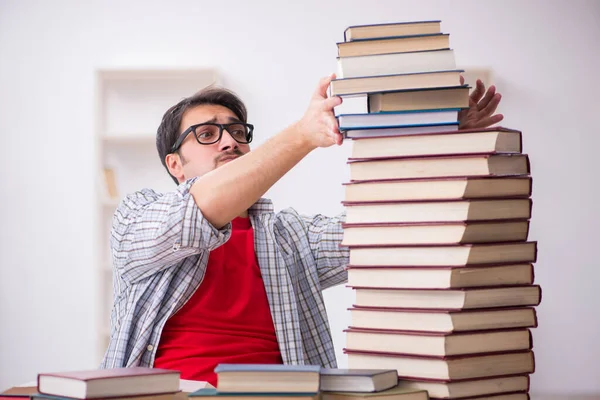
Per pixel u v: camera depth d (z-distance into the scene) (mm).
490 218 1087
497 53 4289
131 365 1619
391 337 1094
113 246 1678
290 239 1879
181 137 2029
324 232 1894
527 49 4297
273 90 4320
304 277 1852
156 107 4273
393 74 1125
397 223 1099
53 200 4270
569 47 4301
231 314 1695
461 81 1163
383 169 1121
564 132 4277
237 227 1830
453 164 1091
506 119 4289
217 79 4152
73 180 4277
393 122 1125
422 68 1134
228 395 941
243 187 1381
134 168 4238
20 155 4277
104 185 4105
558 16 4301
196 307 1687
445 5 4301
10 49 4305
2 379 4203
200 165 2010
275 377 952
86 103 4305
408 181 1104
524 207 1120
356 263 1134
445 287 1059
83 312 4242
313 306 1840
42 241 4262
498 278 1095
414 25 1152
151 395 983
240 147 2041
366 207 1132
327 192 4258
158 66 4113
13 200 4270
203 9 4340
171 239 1457
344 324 4203
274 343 1732
